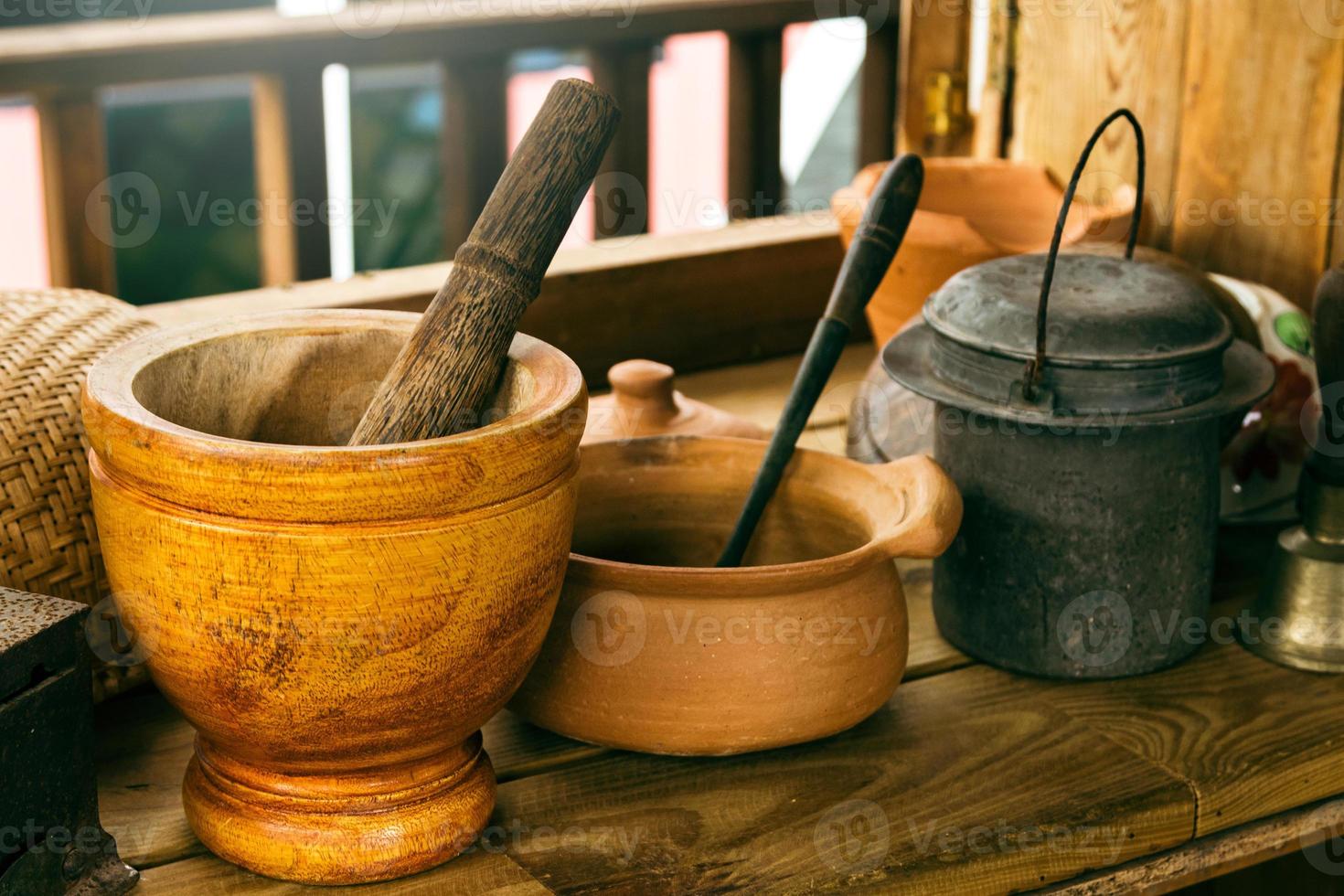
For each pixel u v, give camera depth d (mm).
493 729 1006
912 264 1378
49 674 783
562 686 942
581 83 845
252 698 772
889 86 2400
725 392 1584
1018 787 941
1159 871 948
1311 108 1397
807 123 2744
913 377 1076
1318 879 1260
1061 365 987
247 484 720
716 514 1102
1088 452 1024
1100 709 1042
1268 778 971
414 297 1496
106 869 830
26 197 2104
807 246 1691
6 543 895
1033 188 1570
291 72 1963
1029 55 1697
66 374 964
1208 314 1028
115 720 1017
